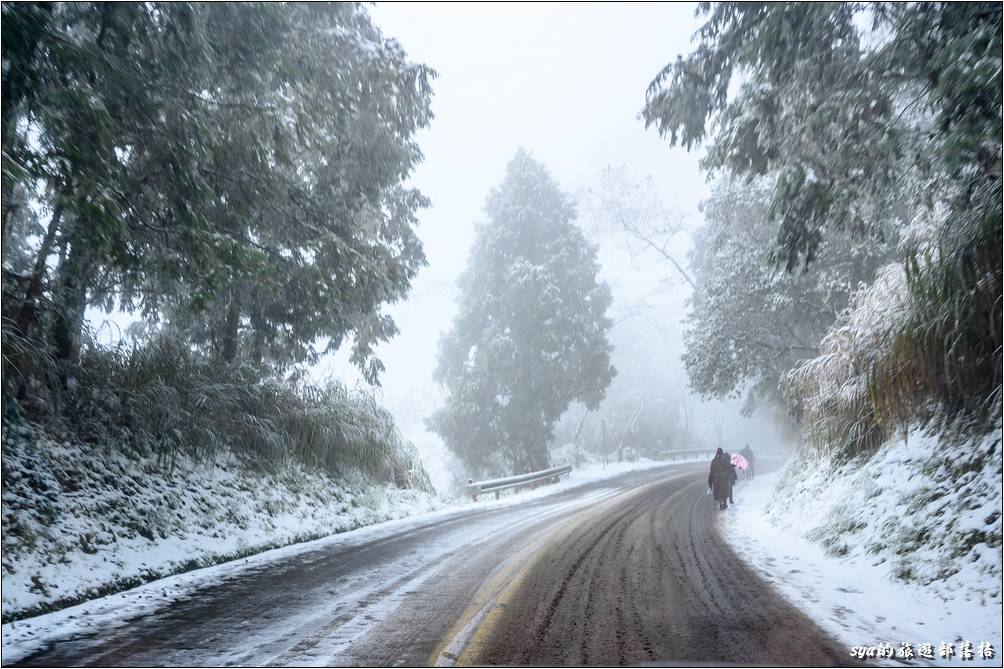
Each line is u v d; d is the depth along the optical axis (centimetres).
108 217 845
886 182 1060
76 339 1171
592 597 652
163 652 485
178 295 1346
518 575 763
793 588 709
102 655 479
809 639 517
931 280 929
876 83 959
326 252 1352
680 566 825
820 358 1323
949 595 629
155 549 883
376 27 1625
